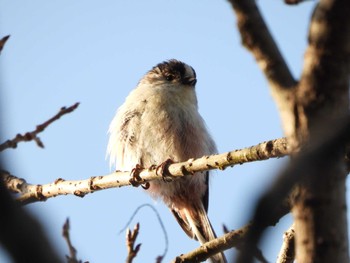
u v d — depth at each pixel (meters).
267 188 3.79
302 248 4.53
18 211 3.78
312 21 4.34
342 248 4.50
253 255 3.82
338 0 4.20
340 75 4.32
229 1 4.65
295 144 4.39
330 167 4.20
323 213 4.46
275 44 4.63
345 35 4.23
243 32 4.64
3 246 3.71
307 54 4.39
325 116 4.35
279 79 4.54
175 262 8.71
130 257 7.93
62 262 3.83
